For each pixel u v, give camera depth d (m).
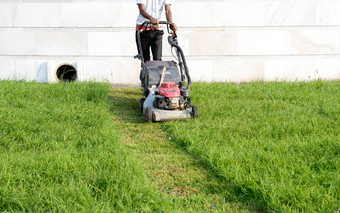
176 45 6.04
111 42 8.55
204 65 8.61
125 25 8.49
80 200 3.15
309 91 7.28
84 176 3.54
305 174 3.57
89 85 7.25
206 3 8.44
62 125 5.18
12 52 8.66
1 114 5.25
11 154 4.14
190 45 8.54
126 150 4.33
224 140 4.67
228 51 8.59
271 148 4.34
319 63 8.63
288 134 4.87
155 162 4.22
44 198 3.21
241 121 5.49
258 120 5.55
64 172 3.61
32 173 3.61
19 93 6.58
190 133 4.95
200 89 7.29
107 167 3.71
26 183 3.45
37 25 8.55
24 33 8.59
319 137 4.66
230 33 8.52
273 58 8.64
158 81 6.14
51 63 8.55
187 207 3.28
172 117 5.62
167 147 4.73
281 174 3.58
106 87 7.26
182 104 5.74
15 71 8.70
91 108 5.91
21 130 4.86
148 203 3.13
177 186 3.68
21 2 8.50
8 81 7.51
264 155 4.04
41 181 3.47
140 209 3.08
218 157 4.09
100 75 8.62
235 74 8.67
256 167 3.78
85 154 4.04
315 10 8.47
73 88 6.94
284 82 8.02
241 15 8.48
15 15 8.53
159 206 3.12
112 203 3.14
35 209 3.05
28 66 8.66
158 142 4.91
